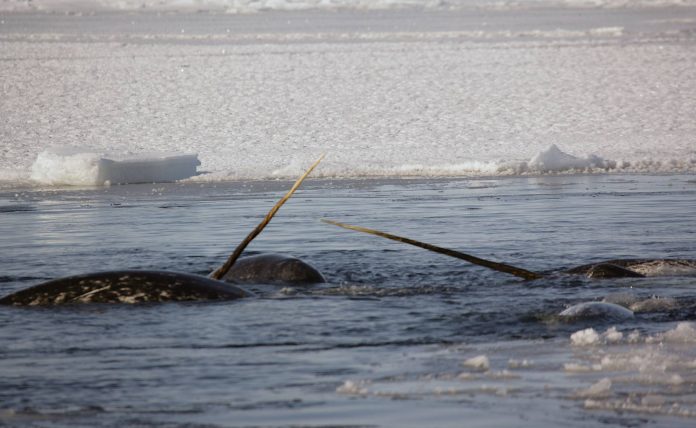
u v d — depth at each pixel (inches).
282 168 2637.8
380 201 2070.6
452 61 4778.5
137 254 1418.6
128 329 920.9
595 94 3887.8
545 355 802.2
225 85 4200.3
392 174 2561.5
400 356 808.9
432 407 661.9
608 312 948.6
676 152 2815.0
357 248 1450.5
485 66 4608.8
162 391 714.2
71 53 5369.1
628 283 1134.4
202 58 5027.1
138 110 3710.6
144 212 1963.6
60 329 923.4
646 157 2741.1
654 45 5334.6
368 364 783.7
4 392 715.4
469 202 2036.2
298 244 1501.0
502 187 2300.7
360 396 691.4
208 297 1057.5
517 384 714.8
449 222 1734.7
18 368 784.9
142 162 2551.7
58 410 669.3
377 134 3235.7
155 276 1074.7
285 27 7426.2
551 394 689.0
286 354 822.5
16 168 2726.4
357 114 3580.2
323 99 3870.6
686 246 1430.9
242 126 3405.5
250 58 4995.1
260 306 1020.5
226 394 703.7
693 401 668.7
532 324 926.4
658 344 829.8
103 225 1765.5
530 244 1467.8
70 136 3265.3
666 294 1064.2
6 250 1472.7
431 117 3513.8
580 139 3102.9
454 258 1347.2
